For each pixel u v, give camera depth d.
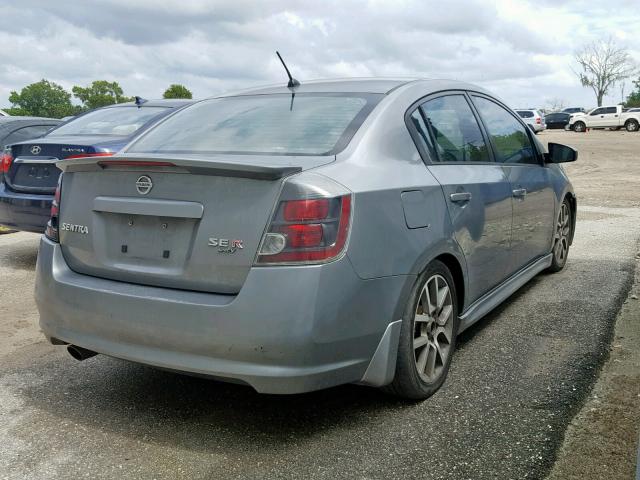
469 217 3.63
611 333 4.20
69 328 3.18
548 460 2.67
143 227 3.02
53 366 3.95
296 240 2.69
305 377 2.70
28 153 6.54
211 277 2.82
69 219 3.30
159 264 2.97
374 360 2.95
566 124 50.47
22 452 2.90
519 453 2.74
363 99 3.51
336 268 2.72
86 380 3.72
